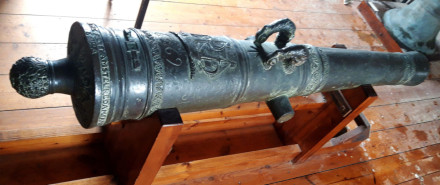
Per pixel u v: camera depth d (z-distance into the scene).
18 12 1.75
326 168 2.21
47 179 1.48
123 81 1.03
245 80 1.27
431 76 3.30
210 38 1.28
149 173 1.36
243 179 1.94
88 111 1.05
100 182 1.51
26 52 1.63
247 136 2.19
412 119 2.81
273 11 2.78
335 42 2.90
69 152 1.59
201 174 1.81
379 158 2.42
